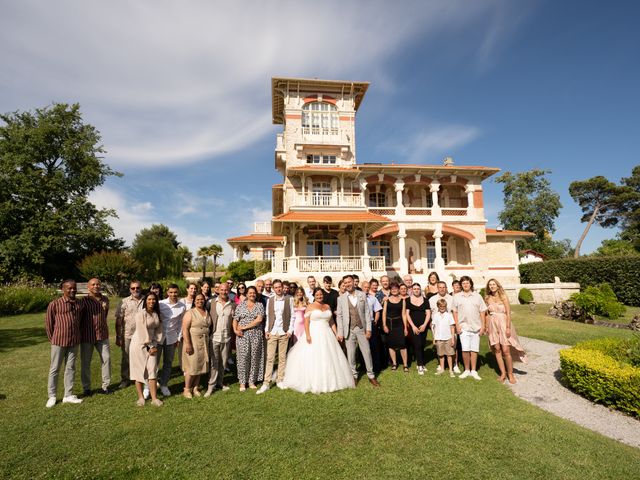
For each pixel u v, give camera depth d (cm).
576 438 461
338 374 670
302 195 2422
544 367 825
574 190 4853
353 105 2766
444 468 392
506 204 4709
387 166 2569
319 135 2694
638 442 467
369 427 495
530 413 546
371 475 380
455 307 769
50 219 3162
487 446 441
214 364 654
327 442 452
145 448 441
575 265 2331
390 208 2625
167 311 673
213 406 583
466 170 2681
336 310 805
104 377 663
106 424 513
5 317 1698
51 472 390
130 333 701
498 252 2847
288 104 2670
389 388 671
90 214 3553
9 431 490
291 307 733
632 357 634
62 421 523
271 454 424
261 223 3300
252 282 2102
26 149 3203
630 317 1491
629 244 4044
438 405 579
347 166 2658
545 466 395
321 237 2555
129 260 2962
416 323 797
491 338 738
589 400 617
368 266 2161
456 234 2680
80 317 635
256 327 688
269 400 610
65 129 3459
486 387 679
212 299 716
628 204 4456
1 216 2983
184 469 395
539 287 2217
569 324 1373
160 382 676
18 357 926
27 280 2698
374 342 805
